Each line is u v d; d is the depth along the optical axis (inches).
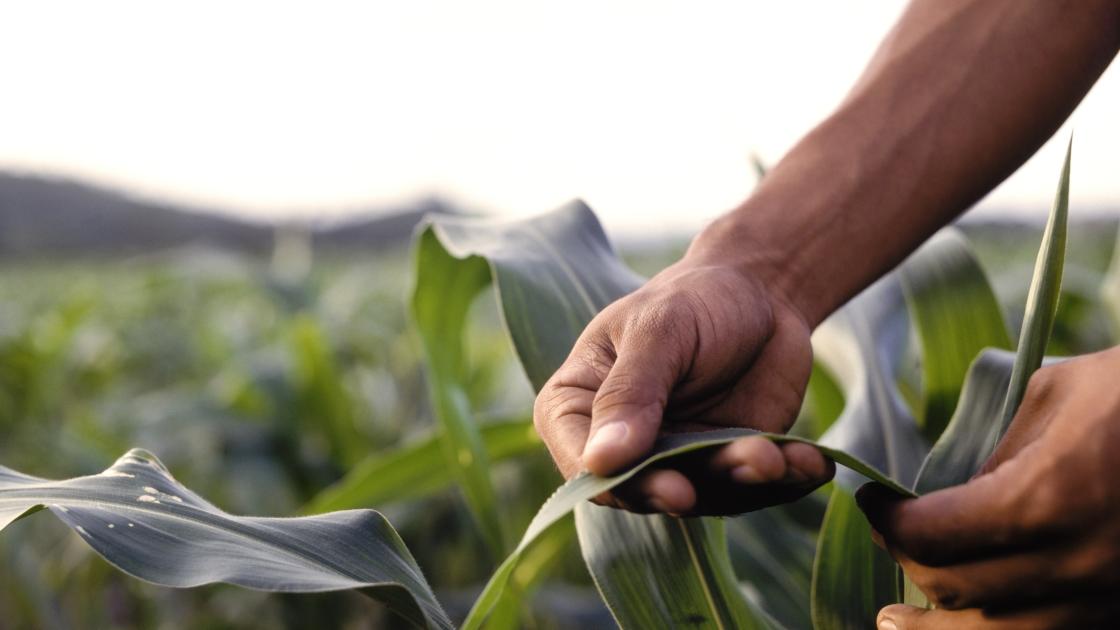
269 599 59.8
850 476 28.0
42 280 280.8
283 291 99.1
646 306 20.2
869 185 25.0
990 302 31.8
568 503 15.8
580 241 30.9
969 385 25.3
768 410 22.5
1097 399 16.1
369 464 38.6
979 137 25.2
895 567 23.7
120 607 70.1
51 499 18.8
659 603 22.8
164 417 66.9
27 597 56.3
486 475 33.9
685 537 23.7
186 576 17.0
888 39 27.3
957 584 17.3
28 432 86.0
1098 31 25.0
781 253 24.1
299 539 19.3
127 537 17.8
